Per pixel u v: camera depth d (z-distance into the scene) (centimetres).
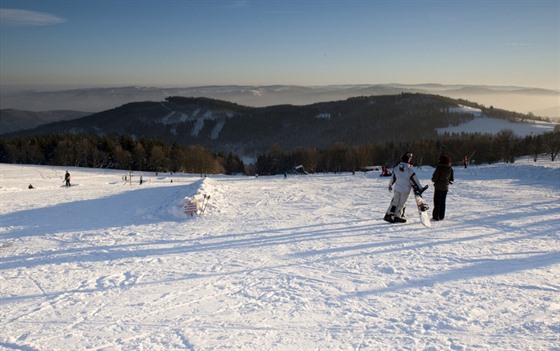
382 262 627
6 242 888
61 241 880
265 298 494
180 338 396
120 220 1148
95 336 406
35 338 405
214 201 1316
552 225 856
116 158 10544
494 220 939
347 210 1191
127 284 566
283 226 961
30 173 5816
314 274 582
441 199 955
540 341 365
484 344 362
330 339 383
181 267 643
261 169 11562
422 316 424
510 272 555
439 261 620
